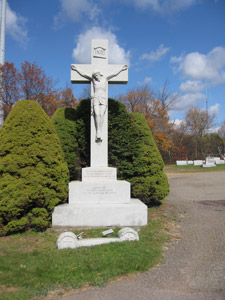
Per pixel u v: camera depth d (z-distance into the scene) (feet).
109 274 11.17
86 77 22.27
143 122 26.81
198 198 32.94
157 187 24.97
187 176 62.64
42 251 14.05
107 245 14.71
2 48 60.54
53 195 18.37
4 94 63.26
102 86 21.81
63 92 84.64
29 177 17.52
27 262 12.47
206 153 163.12
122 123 26.30
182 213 23.71
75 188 20.06
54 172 18.72
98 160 21.75
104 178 21.22
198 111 163.02
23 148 18.03
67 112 26.13
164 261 12.90
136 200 21.44
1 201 16.56
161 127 113.29
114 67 22.53
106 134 21.90
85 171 21.20
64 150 25.14
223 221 20.67
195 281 10.80
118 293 9.80
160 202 28.32
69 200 20.02
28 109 18.98
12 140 18.03
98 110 21.49
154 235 16.84
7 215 16.69
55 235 16.90
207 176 60.70
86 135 25.86
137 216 19.04
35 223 17.21
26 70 67.51
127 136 26.08
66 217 18.60
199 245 15.25
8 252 13.93
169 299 9.39
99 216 18.79
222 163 97.81
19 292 9.74
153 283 10.62
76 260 12.58
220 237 16.69
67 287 10.23
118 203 19.99
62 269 11.64
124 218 18.94
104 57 22.49
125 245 14.70
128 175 25.93
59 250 14.14
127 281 10.76
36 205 18.01
